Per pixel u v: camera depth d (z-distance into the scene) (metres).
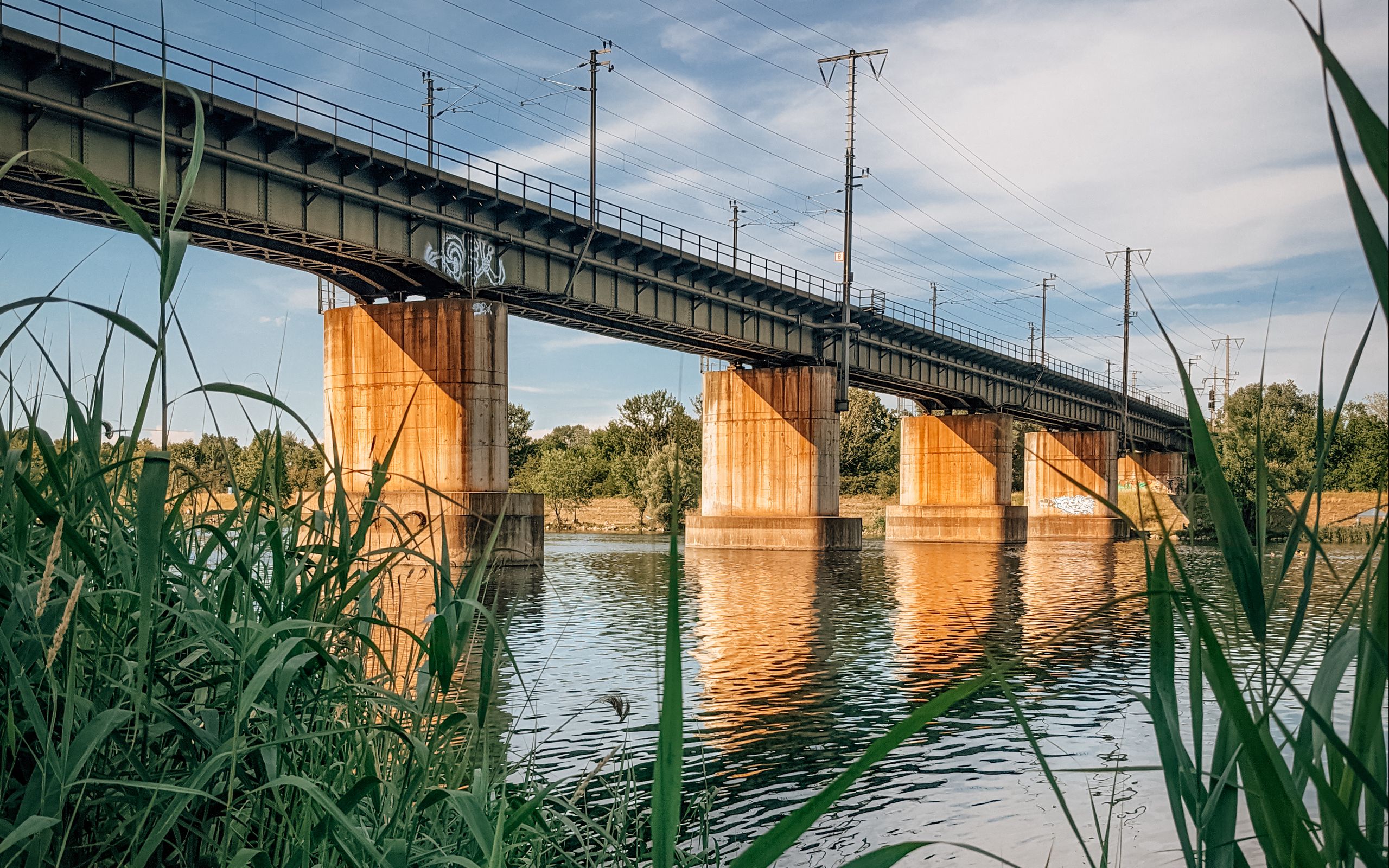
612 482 95.94
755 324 56.38
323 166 34.25
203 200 30.22
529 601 29.06
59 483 2.30
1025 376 81.19
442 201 38.97
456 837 3.39
